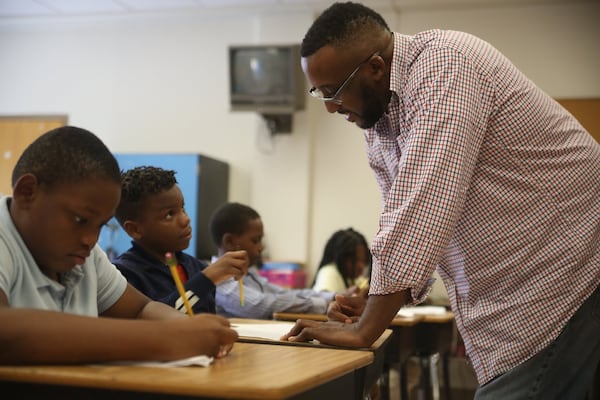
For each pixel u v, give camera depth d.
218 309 2.34
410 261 1.13
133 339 0.79
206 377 0.73
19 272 0.90
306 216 4.77
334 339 1.15
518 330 1.25
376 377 1.23
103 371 0.75
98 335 0.77
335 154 4.89
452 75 1.19
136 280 1.58
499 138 1.24
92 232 0.92
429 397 2.83
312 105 4.88
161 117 5.12
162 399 0.70
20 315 0.76
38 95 5.30
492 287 1.29
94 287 1.07
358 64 1.28
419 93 1.21
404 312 2.49
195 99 5.09
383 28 1.31
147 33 5.20
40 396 0.74
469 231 1.28
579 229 1.25
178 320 0.87
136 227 1.66
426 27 4.77
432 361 2.89
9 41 5.38
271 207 4.81
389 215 1.17
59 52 5.31
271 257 4.78
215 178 4.75
